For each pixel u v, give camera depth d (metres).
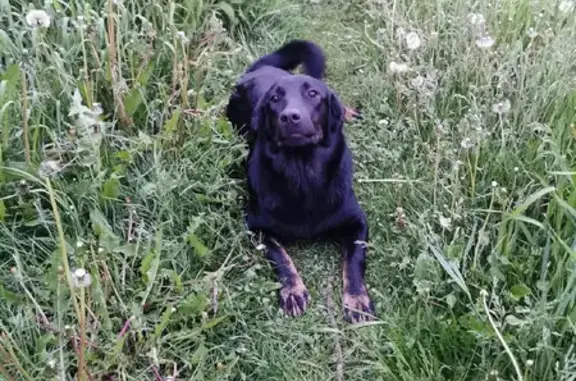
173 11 2.47
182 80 2.32
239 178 2.31
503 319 1.85
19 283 1.91
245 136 2.36
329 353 1.93
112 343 1.78
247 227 2.15
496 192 1.99
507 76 2.34
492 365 1.79
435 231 2.07
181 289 1.91
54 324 1.80
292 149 2.04
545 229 1.88
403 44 2.59
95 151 2.02
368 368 1.88
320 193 2.08
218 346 1.88
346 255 2.11
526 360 1.75
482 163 2.19
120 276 1.93
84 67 2.21
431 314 1.89
